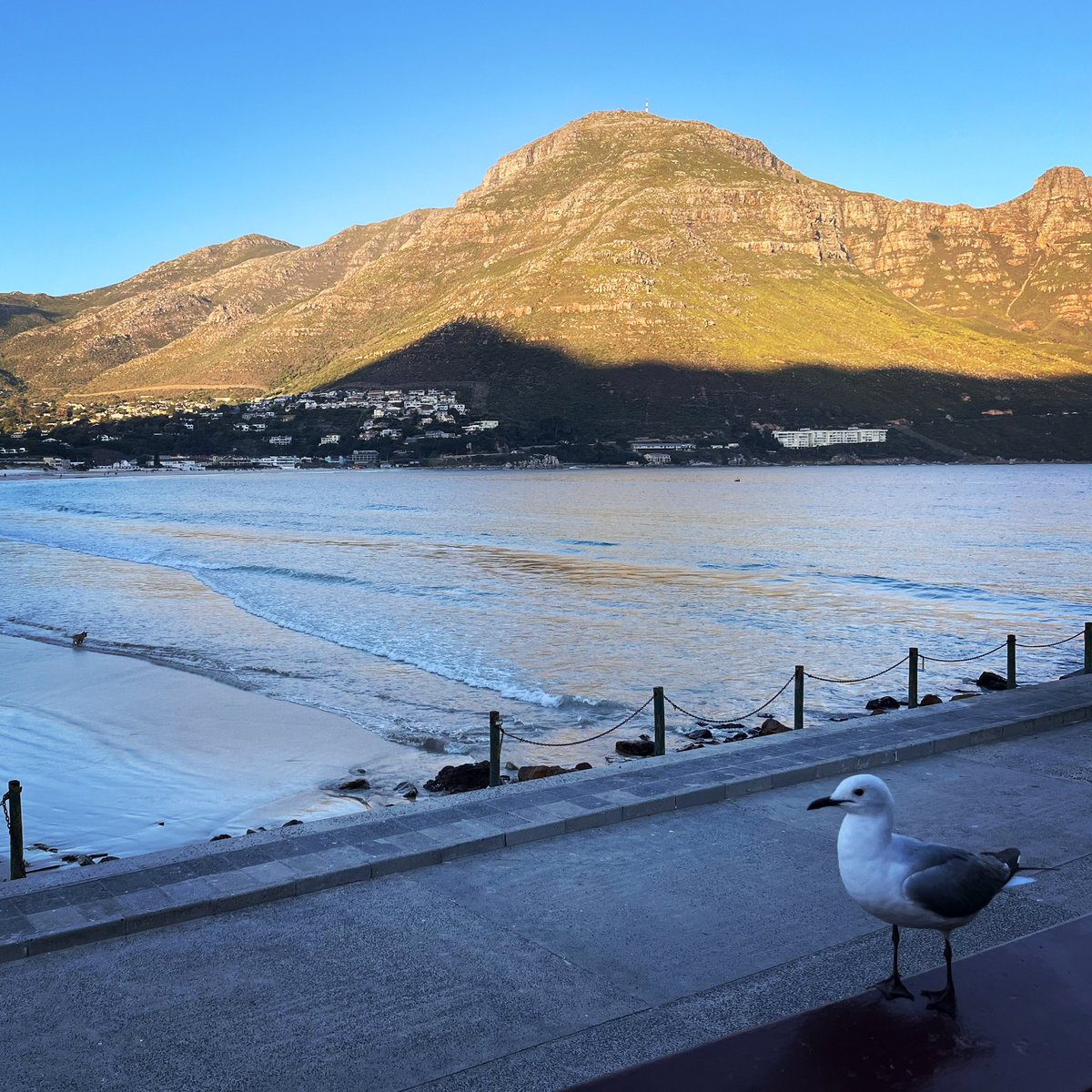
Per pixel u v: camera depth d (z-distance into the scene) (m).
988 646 24.33
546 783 7.94
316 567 43.62
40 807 12.12
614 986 4.81
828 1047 3.06
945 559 49.28
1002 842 6.84
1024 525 73.69
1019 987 3.43
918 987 3.49
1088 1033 3.11
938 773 8.62
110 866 6.22
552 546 55.75
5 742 15.46
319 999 4.70
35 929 5.27
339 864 6.21
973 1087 2.80
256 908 5.78
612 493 131.50
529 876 6.27
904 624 28.03
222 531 68.06
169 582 37.47
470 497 123.12
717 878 6.21
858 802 4.12
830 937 5.35
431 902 5.86
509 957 5.12
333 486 165.12
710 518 82.44
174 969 5.01
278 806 12.06
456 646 24.02
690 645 24.25
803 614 29.88
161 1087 3.97
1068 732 10.16
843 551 53.00
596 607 31.06
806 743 9.17
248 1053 4.22
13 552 50.75
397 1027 4.43
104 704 18.03
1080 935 3.87
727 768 8.34
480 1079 4.03
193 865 6.22
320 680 20.17
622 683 19.72
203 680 20.14
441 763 14.11
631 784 7.89
